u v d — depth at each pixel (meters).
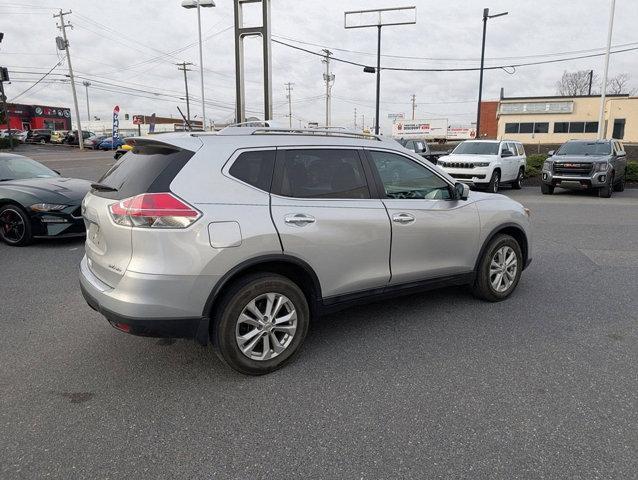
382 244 4.15
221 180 3.46
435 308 5.07
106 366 3.82
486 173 16.28
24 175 8.99
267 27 18.88
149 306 3.24
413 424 3.03
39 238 7.93
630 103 42.50
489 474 2.58
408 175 4.47
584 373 3.66
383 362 3.87
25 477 2.58
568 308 5.07
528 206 13.48
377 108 29.75
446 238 4.62
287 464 2.68
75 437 2.92
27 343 4.24
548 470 2.61
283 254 3.60
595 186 15.39
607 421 3.04
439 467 2.64
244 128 3.80
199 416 3.14
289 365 3.83
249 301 3.53
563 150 17.16
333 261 3.88
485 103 59.12
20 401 3.32
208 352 4.07
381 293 4.29
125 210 3.27
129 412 3.19
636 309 5.04
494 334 4.40
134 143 3.72
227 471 2.63
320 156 3.95
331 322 4.71
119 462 2.70
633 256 7.38
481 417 3.10
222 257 3.35
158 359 3.94
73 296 5.48
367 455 2.75
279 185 3.69
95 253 3.67
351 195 4.04
